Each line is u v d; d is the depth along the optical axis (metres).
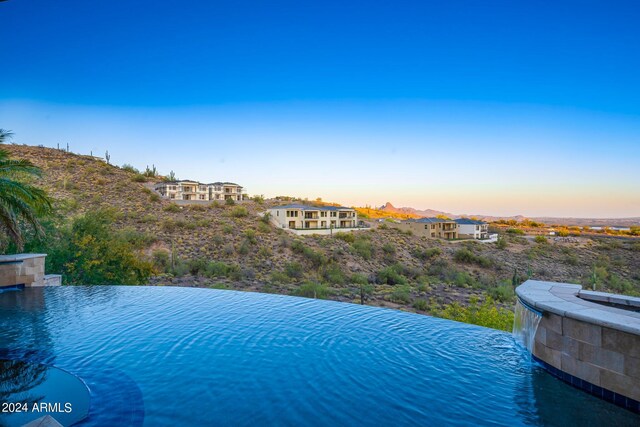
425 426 4.26
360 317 9.12
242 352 6.55
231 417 4.38
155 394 4.91
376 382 5.42
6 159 11.98
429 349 6.85
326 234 51.38
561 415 4.47
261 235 44.72
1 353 6.28
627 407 4.43
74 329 7.66
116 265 18.03
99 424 4.12
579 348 5.04
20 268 11.66
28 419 4.22
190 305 10.12
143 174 79.25
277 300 10.93
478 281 38.81
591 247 65.12
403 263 44.38
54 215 16.98
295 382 5.38
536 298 5.91
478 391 5.12
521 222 139.62
